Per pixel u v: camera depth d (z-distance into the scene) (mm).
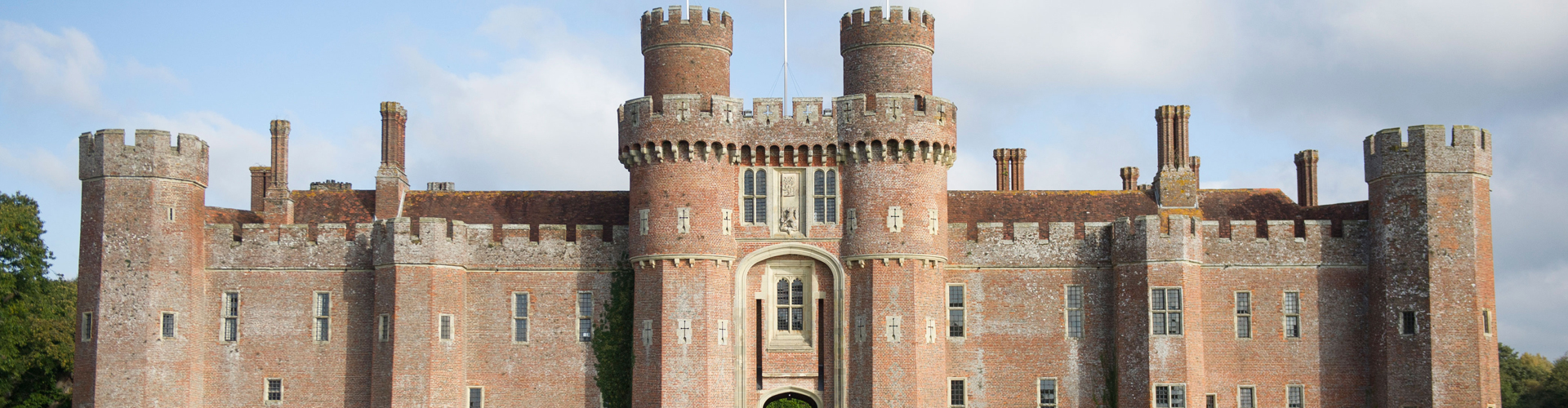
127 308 57094
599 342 58594
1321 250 59094
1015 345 58625
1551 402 84250
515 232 59562
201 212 59875
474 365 58938
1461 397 55406
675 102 56281
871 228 56094
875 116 56219
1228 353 58500
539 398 58719
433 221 57625
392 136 64438
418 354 56594
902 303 55625
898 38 58719
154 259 57531
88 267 57781
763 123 57062
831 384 56594
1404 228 57031
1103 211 63500
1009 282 58969
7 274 67125
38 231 70062
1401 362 56469
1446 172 56531
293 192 65375
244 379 59000
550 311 59156
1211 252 59031
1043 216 63062
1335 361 58500
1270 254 59000
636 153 56938
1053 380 58469
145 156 57938
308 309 59219
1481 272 56500
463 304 58969
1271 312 58750
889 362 55344
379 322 57375
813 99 57125
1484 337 56156
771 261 57438
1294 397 58500
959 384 58594
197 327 58969
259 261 59594
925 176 56719
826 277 57250
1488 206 57500
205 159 60281
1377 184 58344
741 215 57156
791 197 57250
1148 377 56219
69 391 82062
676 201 56062
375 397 57031
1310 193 68062
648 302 56531
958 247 59125
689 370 55344
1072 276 58938
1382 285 57594
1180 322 56406
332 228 59656
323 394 58719
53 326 71750
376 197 64000
